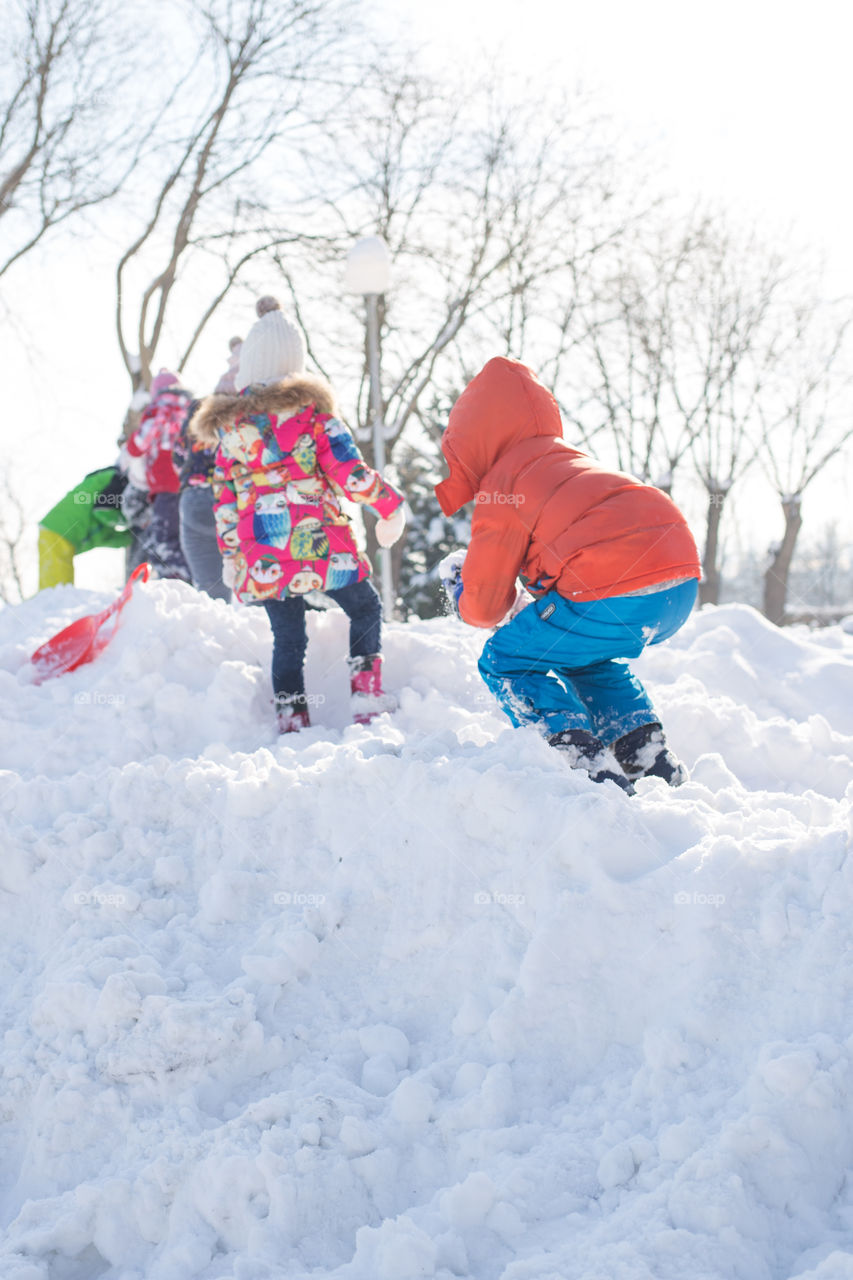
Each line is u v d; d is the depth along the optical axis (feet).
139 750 12.58
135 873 9.86
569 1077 7.38
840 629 18.37
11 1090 8.24
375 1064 7.85
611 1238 5.99
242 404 13.56
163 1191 7.06
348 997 8.53
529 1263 5.99
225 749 11.41
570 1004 7.59
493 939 8.25
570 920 7.81
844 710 14.17
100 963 8.59
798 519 78.18
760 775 12.31
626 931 7.73
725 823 8.61
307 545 13.37
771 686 14.87
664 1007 7.36
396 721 13.61
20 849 10.07
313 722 14.30
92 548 24.45
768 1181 6.08
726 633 15.94
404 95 55.16
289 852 9.52
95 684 13.92
